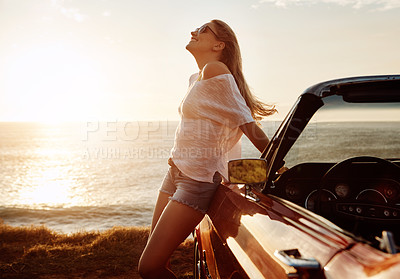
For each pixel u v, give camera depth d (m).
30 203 44.47
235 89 2.13
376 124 1.86
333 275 0.93
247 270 1.36
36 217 34.41
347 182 1.81
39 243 7.88
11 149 153.38
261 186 1.83
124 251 6.83
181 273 5.48
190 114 2.19
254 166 1.65
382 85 1.80
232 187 2.11
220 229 1.90
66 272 5.70
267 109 2.46
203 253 2.42
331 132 1.87
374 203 1.74
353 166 1.79
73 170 86.62
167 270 2.24
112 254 6.56
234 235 1.67
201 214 2.21
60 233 8.95
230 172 1.66
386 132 1.86
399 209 1.71
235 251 1.57
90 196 51.16
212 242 2.11
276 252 1.11
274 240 1.30
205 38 2.33
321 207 1.84
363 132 1.85
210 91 2.13
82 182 66.94
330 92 1.73
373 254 0.93
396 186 1.72
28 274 5.56
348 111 1.85
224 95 2.11
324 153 1.90
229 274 1.65
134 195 51.47
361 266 0.90
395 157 1.89
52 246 7.32
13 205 42.16
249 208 1.70
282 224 1.36
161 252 2.14
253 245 1.42
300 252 1.12
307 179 1.94
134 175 76.00
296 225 1.29
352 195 1.82
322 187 1.77
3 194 54.19
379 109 1.85
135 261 6.24
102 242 7.33
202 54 2.38
